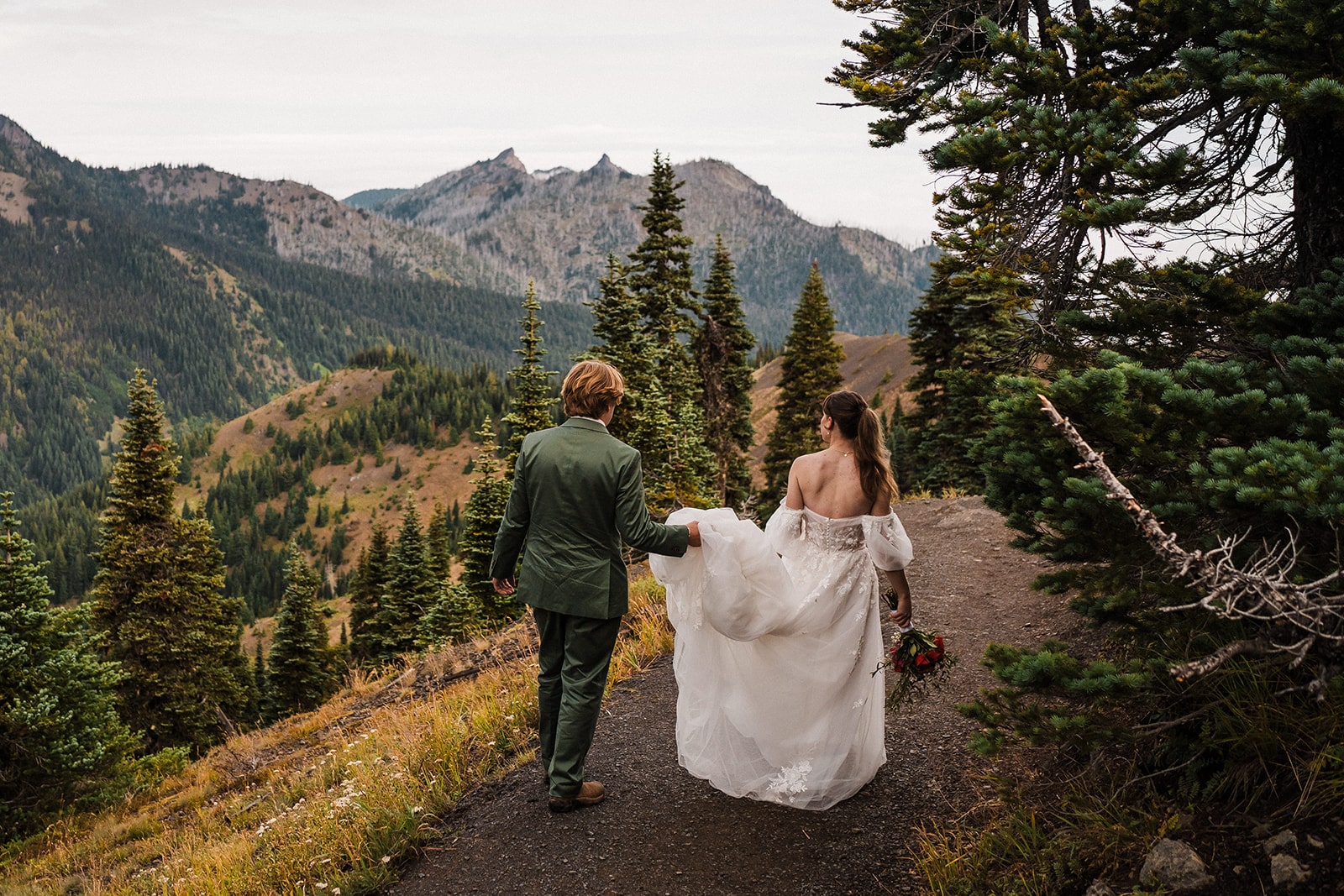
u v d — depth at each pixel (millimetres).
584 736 4266
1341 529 3000
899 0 6156
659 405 24078
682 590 4262
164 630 29375
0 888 7754
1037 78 4883
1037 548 3611
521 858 4023
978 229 5199
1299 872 2684
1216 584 2686
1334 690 2771
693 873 3732
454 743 5535
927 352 28578
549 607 4117
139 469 30031
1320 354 3434
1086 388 3238
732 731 4234
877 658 4145
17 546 17016
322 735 10094
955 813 3914
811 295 40406
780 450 40625
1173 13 4547
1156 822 3148
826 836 3900
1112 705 3141
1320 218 4418
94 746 15797
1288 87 3436
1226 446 3193
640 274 32219
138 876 6180
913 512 11062
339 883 4121
